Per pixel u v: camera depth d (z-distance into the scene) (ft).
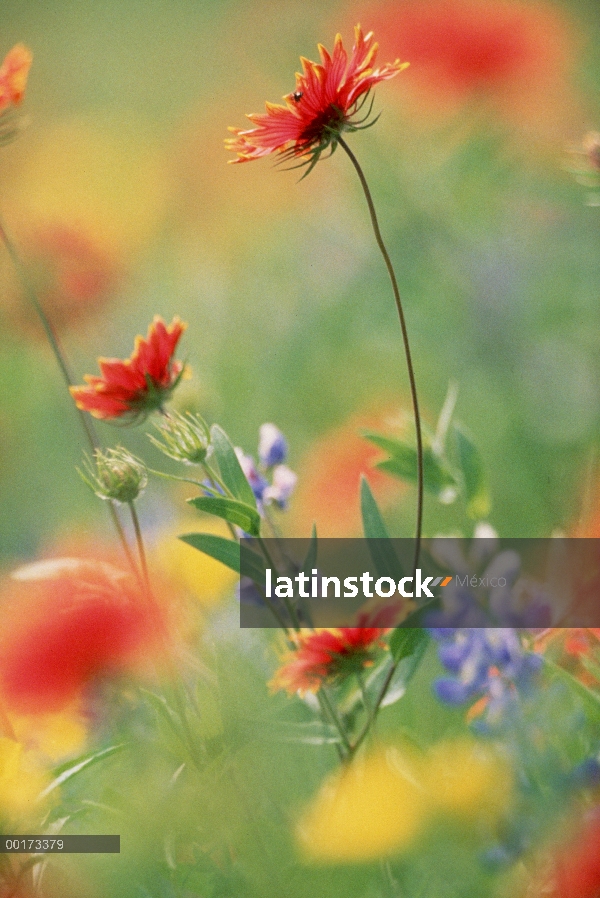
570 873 2.93
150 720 3.12
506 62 5.08
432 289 5.29
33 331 5.22
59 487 4.89
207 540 3.07
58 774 2.98
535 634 3.10
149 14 8.34
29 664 3.05
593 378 4.68
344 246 5.80
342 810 2.94
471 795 2.94
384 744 3.08
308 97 3.01
